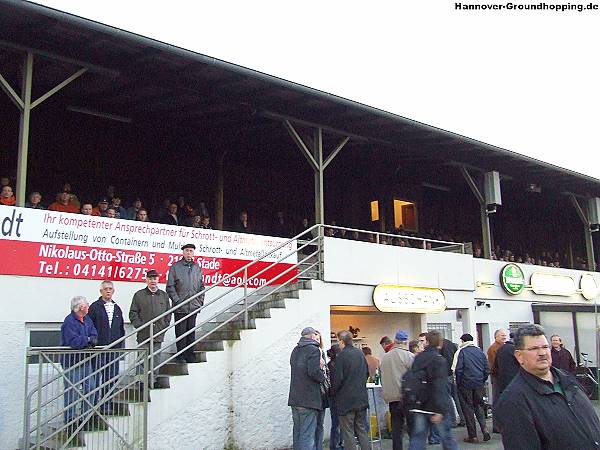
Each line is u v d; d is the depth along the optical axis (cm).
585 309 1744
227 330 1016
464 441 1024
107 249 1018
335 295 1161
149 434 843
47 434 817
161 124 1422
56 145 1337
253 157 1686
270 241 1245
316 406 834
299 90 1167
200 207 1406
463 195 2289
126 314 1029
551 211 2586
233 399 951
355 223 1936
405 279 1307
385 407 1106
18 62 1044
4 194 978
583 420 349
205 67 1088
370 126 1425
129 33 939
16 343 904
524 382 359
